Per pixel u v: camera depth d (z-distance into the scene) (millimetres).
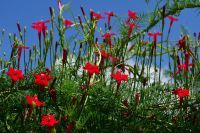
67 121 378
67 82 397
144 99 425
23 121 367
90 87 406
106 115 408
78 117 369
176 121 413
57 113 388
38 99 374
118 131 399
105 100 409
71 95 399
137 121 403
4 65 428
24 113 365
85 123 396
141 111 413
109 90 422
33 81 408
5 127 383
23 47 428
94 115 390
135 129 386
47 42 422
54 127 367
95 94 410
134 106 409
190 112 421
